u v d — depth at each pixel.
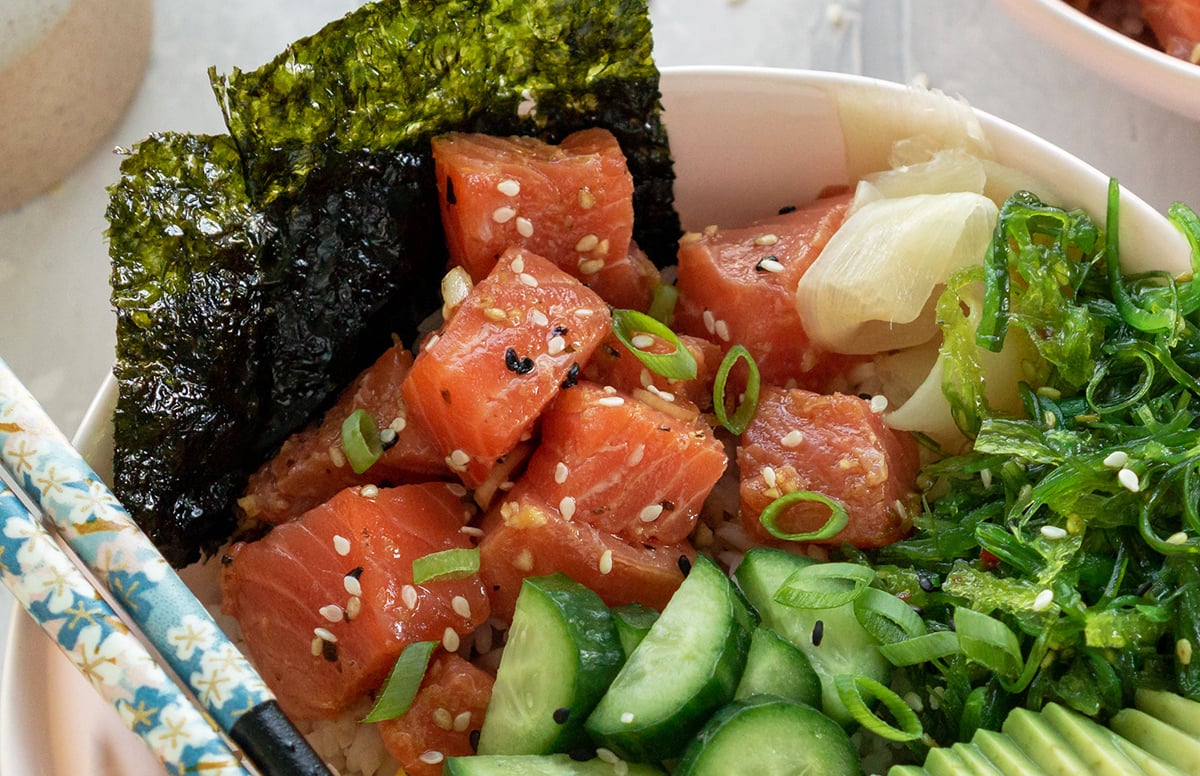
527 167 0.24
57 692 0.23
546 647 0.23
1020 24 0.28
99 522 0.21
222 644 0.21
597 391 0.24
